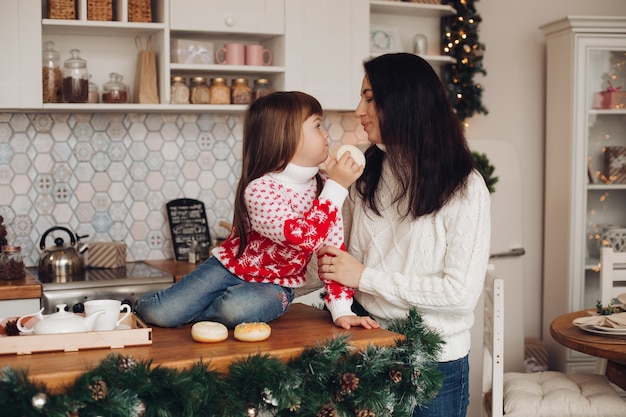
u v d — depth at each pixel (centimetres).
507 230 429
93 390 143
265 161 184
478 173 200
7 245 362
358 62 389
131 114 392
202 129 405
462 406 210
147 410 152
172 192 402
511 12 466
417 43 419
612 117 440
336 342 169
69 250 350
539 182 471
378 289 193
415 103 196
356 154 189
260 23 370
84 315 183
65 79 349
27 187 378
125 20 352
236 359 161
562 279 445
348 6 386
